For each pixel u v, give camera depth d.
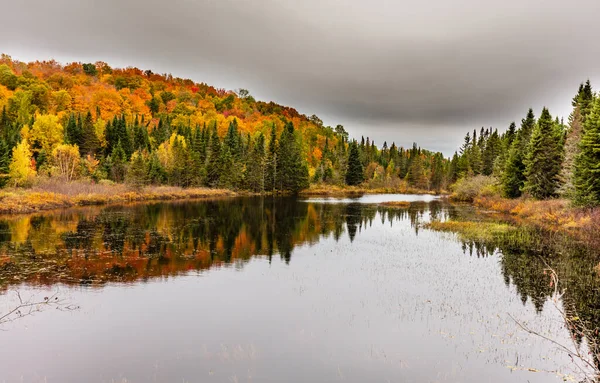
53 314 11.88
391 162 129.75
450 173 107.44
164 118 114.25
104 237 24.30
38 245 21.48
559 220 31.92
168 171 66.81
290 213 41.06
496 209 47.03
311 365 8.96
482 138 98.44
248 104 168.75
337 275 16.70
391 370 8.78
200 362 9.04
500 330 11.11
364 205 52.44
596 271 17.42
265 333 10.71
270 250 21.77
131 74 167.38
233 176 74.25
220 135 111.75
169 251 20.92
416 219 36.81
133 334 10.55
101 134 79.62
